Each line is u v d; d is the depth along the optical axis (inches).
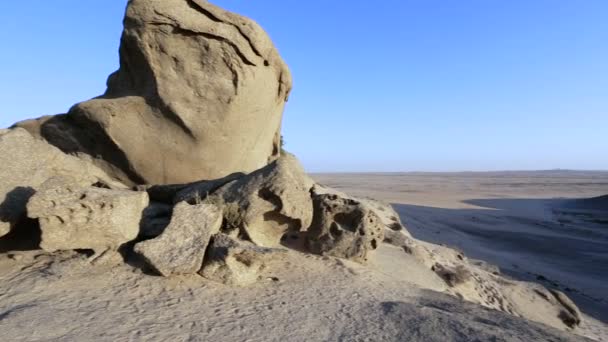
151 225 367.9
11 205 331.0
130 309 259.0
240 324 259.0
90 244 327.0
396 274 469.4
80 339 215.3
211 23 453.1
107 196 335.6
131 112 466.6
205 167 490.9
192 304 278.7
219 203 390.0
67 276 293.6
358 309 311.0
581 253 1070.4
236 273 325.7
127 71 512.4
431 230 1232.2
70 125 497.4
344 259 438.0
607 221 1647.4
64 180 338.3
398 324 285.7
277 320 272.5
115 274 306.3
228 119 476.1
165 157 479.8
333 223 458.0
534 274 844.6
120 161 484.7
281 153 730.8
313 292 335.6
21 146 364.2
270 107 553.6
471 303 370.6
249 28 474.6
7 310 240.4
